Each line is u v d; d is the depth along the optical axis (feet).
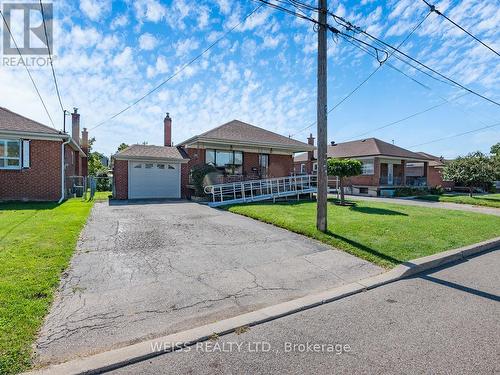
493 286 14.92
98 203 43.42
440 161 105.40
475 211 43.37
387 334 10.14
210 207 39.29
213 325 10.62
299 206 38.50
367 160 80.02
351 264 17.80
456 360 8.66
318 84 23.72
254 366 8.36
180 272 15.61
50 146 43.27
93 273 14.89
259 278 15.30
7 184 41.09
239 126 60.59
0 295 11.47
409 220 30.42
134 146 58.90
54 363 8.27
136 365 8.43
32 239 19.22
